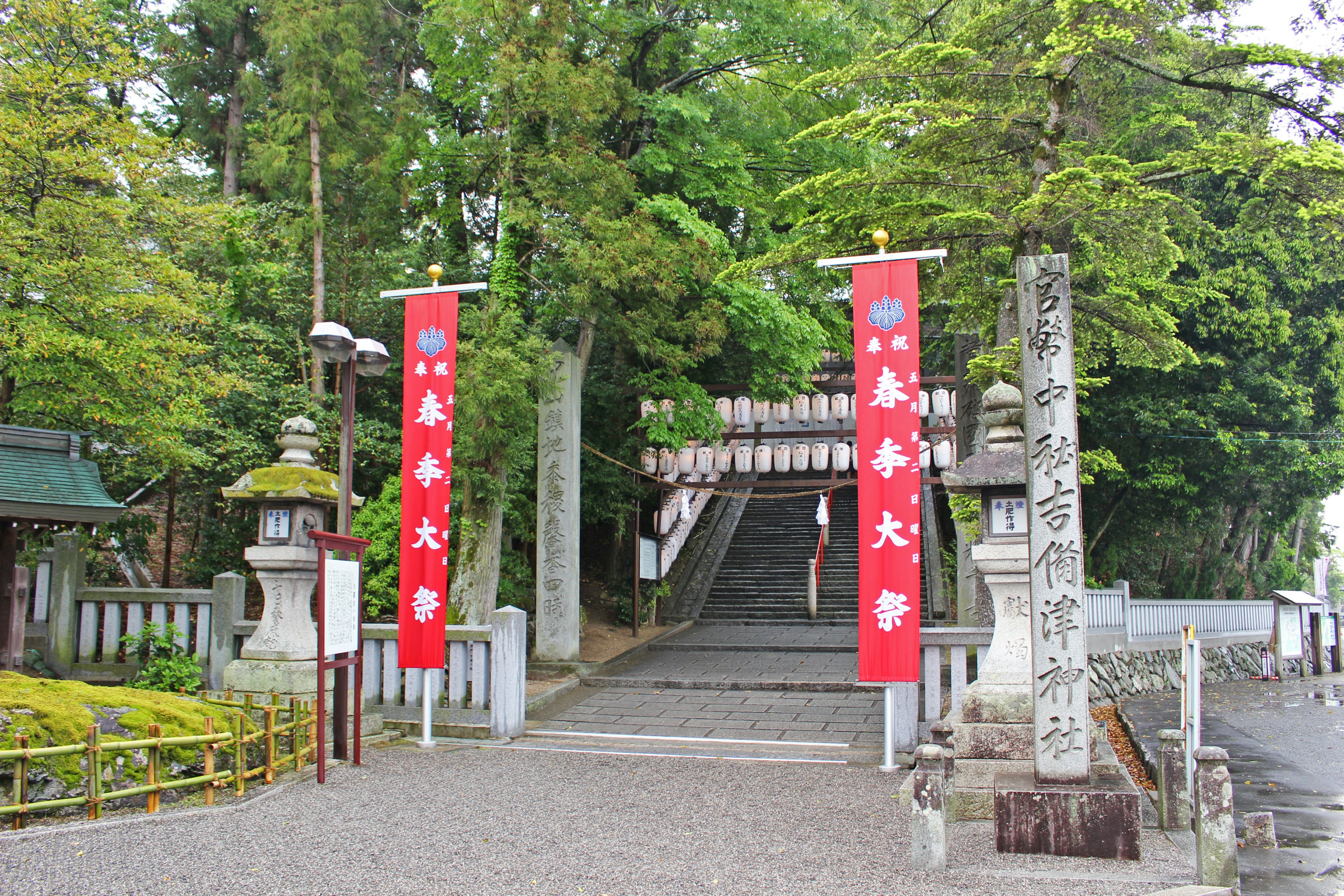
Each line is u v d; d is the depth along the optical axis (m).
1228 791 4.83
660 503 20.20
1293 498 19.77
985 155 9.60
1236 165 8.12
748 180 15.35
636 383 15.91
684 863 5.22
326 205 16.86
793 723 10.78
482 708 9.99
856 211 9.52
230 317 14.53
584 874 5.01
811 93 14.94
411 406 9.33
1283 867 5.72
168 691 9.16
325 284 16.12
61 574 10.85
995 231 9.34
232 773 6.47
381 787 7.18
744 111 16.64
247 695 7.45
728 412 17.61
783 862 5.26
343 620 7.71
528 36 13.33
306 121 15.68
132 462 12.58
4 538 9.33
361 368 9.50
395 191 16.23
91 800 5.65
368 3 16.33
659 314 14.26
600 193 13.42
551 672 13.89
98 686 6.93
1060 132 9.08
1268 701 14.91
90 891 4.54
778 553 21.78
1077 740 5.62
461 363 12.52
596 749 9.30
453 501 14.15
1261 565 25.59
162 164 10.79
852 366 20.41
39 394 10.06
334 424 14.28
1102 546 21.39
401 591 9.17
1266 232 16.11
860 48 14.66
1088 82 9.97
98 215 10.04
